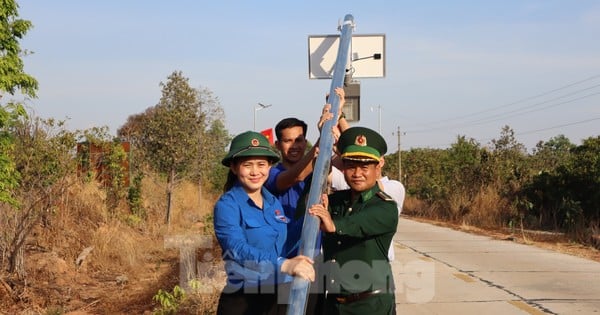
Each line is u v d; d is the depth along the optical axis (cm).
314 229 296
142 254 1231
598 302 740
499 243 1377
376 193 362
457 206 2219
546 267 1006
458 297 767
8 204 940
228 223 348
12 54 949
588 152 1775
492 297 766
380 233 352
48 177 1038
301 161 395
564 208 1689
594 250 1273
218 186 2794
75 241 1160
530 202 1898
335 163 425
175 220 1827
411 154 4259
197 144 2070
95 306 853
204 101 2362
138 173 1786
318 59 745
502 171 2238
